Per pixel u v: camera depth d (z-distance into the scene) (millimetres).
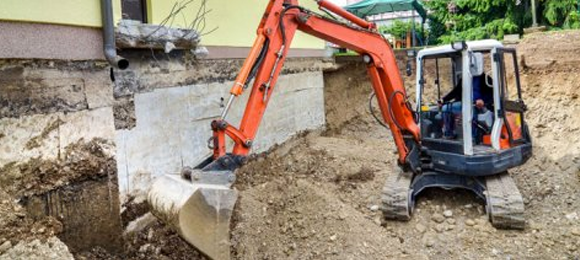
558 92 8320
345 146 8656
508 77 9523
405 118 5629
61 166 3234
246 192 6012
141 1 4629
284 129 8188
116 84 4074
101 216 3611
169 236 4379
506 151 5270
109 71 3703
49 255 2779
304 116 9188
